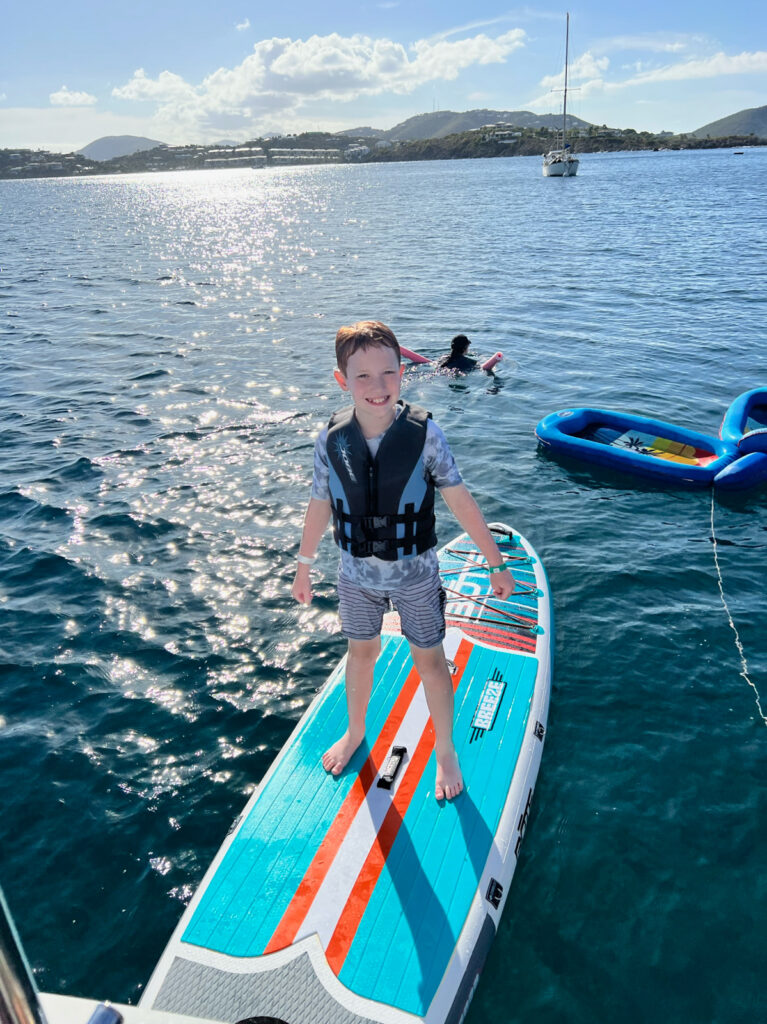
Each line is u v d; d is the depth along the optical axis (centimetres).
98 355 1218
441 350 1184
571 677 442
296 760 344
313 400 943
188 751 393
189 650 472
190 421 880
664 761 381
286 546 591
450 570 516
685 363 1081
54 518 644
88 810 358
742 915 305
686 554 575
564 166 8238
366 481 254
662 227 2927
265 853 300
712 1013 270
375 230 3322
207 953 265
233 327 1408
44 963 289
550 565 564
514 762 347
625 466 716
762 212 3372
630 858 330
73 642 481
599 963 286
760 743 392
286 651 469
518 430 837
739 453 710
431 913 278
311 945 266
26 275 2219
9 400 985
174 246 2980
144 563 571
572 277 1845
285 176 19275
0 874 326
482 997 274
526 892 314
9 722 414
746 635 479
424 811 317
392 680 391
